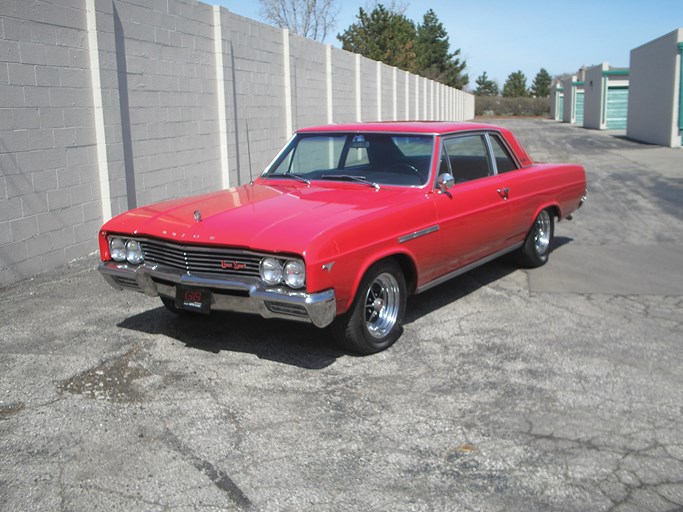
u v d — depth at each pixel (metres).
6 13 6.75
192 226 4.64
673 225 9.91
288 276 4.23
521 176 6.71
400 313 5.09
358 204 4.91
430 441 3.65
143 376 4.54
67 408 4.07
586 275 7.12
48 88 7.34
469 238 5.80
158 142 9.48
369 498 3.13
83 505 3.10
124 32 8.62
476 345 5.08
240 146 11.84
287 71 13.70
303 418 3.93
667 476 3.29
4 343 5.16
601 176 16.20
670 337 5.22
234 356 4.88
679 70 24.14
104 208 8.28
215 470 3.39
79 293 6.52
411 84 27.84
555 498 3.12
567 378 4.45
